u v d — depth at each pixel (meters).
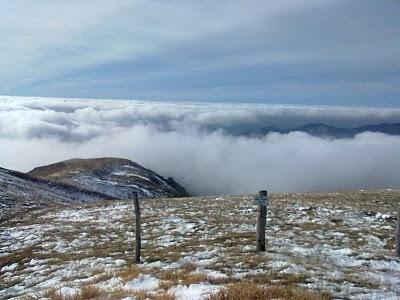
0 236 37.22
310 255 20.80
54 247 30.06
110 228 35.81
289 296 12.02
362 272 17.52
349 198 46.78
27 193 75.19
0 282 22.55
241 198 53.09
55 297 13.78
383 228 29.91
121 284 15.75
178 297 12.80
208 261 19.83
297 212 37.62
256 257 19.64
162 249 24.64
